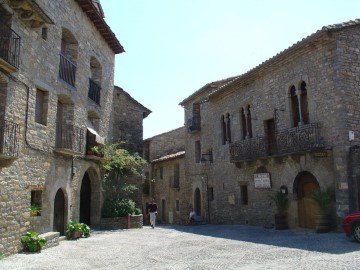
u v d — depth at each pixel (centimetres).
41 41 1284
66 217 1474
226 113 2164
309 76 1499
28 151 1178
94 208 1888
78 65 1616
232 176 2067
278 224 1591
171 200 2983
